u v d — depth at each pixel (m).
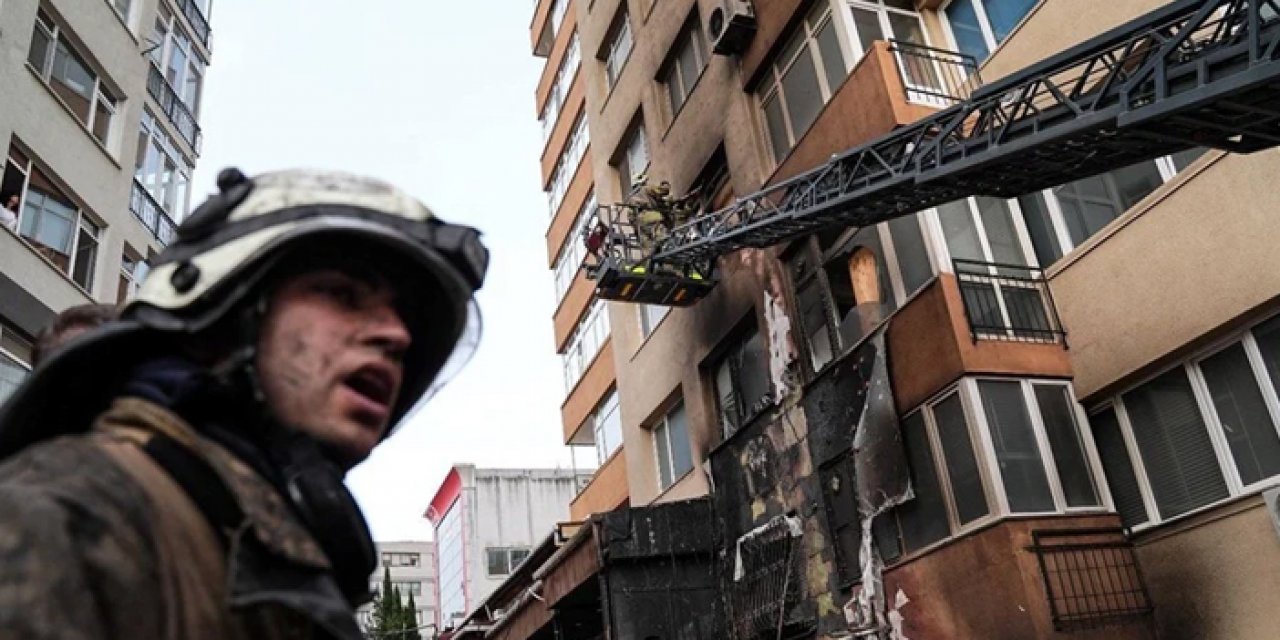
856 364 10.75
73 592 0.66
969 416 8.96
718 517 13.68
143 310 1.00
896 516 9.97
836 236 11.97
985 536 8.59
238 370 0.99
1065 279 9.67
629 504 18.75
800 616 11.41
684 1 16.50
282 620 0.90
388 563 74.00
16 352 13.23
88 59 16.44
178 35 21.08
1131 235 8.92
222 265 0.99
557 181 25.52
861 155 9.42
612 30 20.77
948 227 10.16
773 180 12.75
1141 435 8.91
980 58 11.17
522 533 48.78
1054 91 7.35
